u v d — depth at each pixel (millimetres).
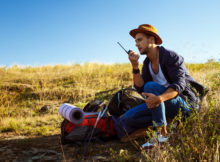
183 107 2875
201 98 3104
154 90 2830
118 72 11406
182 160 2246
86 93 8555
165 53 2967
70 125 3207
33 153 2807
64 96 8586
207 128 2600
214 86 3289
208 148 2293
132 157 2543
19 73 13086
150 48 3072
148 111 3061
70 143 3248
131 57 3195
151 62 3242
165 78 3070
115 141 3309
